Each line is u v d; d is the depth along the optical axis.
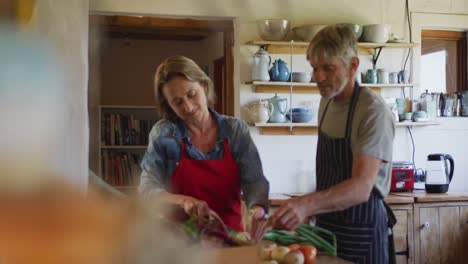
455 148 4.55
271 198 3.83
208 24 4.29
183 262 0.31
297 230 1.87
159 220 0.32
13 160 0.21
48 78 0.23
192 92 2.11
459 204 3.94
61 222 0.23
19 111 0.22
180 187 2.13
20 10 0.25
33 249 0.21
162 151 2.14
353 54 2.10
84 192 0.25
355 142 2.08
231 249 0.81
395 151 4.45
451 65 4.66
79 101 0.42
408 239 3.85
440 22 4.51
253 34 4.15
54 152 0.23
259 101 4.16
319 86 2.12
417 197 3.87
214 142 2.16
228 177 2.12
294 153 4.23
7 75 0.22
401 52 4.43
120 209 0.27
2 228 0.21
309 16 4.28
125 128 5.64
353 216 2.08
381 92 4.41
